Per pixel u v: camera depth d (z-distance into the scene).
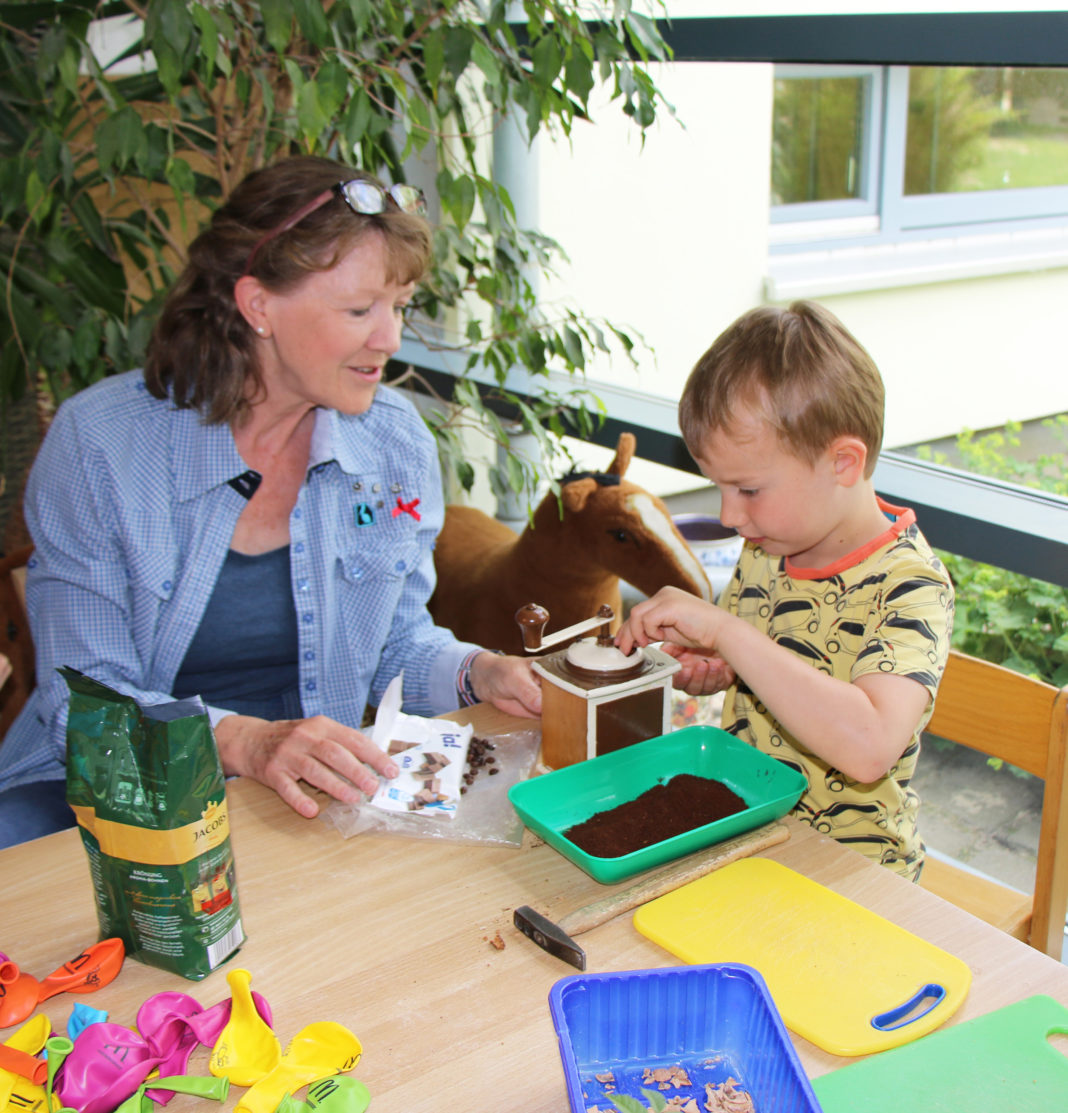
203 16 1.26
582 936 0.76
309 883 0.84
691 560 1.73
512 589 1.93
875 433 1.00
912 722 0.90
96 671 1.19
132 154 1.38
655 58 1.59
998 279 1.72
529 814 0.87
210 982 0.73
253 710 1.37
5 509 2.43
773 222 2.21
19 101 1.68
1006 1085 0.61
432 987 0.72
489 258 1.77
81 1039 0.64
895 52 1.50
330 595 1.30
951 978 0.70
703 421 0.98
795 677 0.90
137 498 1.20
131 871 0.71
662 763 0.98
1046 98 1.65
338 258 1.07
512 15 1.93
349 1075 0.64
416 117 1.44
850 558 1.07
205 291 1.15
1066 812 1.02
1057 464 1.68
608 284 2.34
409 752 1.02
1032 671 1.77
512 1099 0.62
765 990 0.63
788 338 0.96
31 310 1.76
